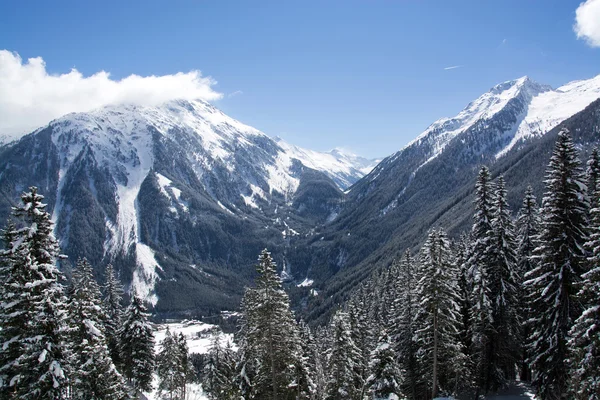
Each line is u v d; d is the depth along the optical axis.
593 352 23.06
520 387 42.41
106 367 30.70
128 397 33.56
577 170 29.91
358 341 50.50
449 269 37.25
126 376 53.22
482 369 39.44
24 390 22.98
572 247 29.73
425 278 37.34
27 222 23.92
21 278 23.19
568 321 29.45
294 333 42.91
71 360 25.12
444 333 37.69
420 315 41.19
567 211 29.48
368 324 57.19
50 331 23.53
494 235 38.12
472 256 40.50
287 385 41.88
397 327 48.69
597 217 23.38
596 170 31.98
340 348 42.06
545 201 30.48
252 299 43.00
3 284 23.12
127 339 53.16
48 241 24.00
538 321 31.88
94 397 29.97
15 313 22.36
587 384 22.97
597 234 23.00
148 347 53.75
